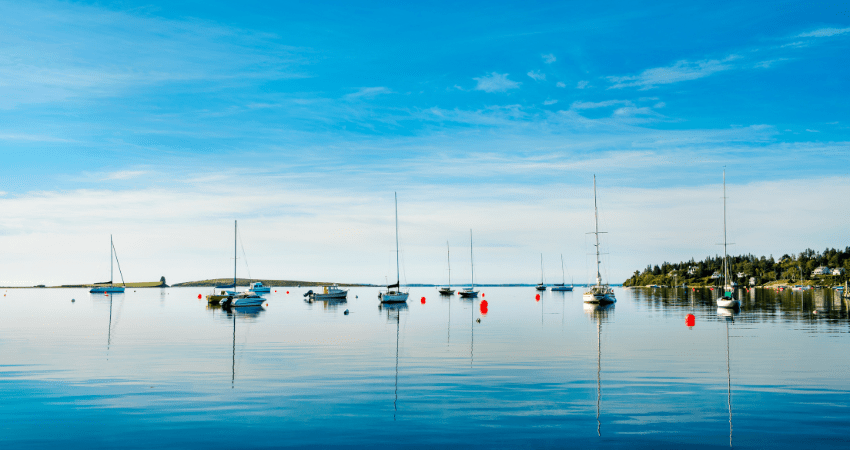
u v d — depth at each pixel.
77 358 28.09
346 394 19.53
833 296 126.00
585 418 16.42
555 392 19.78
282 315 64.38
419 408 17.58
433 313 67.38
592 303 82.44
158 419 16.41
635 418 16.42
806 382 21.38
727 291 71.25
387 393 19.67
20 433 15.12
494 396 19.17
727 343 33.16
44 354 29.67
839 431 15.10
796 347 31.19
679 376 22.66
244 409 17.52
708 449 13.76
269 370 24.36
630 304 88.56
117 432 15.20
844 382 21.34
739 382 21.38
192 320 56.06
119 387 20.80
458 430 15.32
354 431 15.27
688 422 16.00
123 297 148.25
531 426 15.66
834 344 32.50
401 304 89.19
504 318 56.88
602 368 24.56
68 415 16.84
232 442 14.37
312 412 17.14
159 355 29.19
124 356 28.80
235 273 99.25
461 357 28.05
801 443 14.16
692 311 67.25
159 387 20.78
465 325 48.06
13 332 42.69
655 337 36.81
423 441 14.42
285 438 14.69
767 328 42.84
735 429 15.32
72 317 61.44
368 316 61.84
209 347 32.59
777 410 17.20
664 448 13.85
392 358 27.81
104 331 43.38
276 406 17.89
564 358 27.58
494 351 30.28
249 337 38.38
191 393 19.77
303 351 30.61
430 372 23.75
